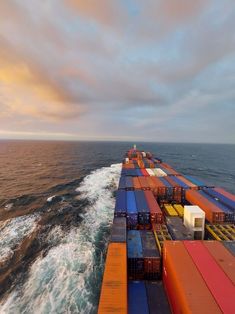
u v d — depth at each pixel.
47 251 25.00
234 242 16.22
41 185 60.69
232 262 13.66
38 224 32.84
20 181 66.31
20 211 39.28
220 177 84.62
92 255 24.05
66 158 139.50
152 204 27.11
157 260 16.75
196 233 21.88
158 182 39.47
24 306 17.22
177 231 20.88
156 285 16.06
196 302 10.45
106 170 87.44
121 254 15.80
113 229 20.27
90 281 19.91
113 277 13.06
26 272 21.34
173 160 142.12
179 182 39.41
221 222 23.59
